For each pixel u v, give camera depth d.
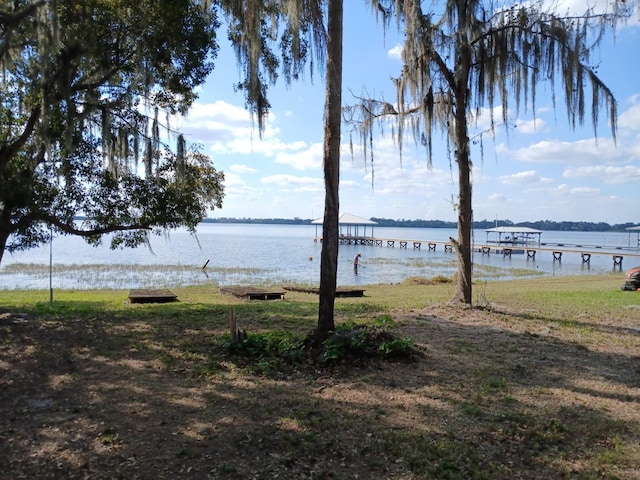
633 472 3.60
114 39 9.22
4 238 8.93
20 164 9.39
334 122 6.79
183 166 10.13
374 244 72.62
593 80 9.33
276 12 7.81
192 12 9.55
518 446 4.01
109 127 9.47
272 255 45.44
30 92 8.70
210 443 3.96
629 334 8.48
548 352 7.15
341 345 6.31
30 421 4.43
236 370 6.02
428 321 9.43
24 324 8.84
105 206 10.52
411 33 10.00
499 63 9.94
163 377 5.76
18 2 7.97
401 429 4.29
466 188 10.94
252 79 7.55
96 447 3.89
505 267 39.12
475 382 5.66
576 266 41.62
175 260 38.06
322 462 3.68
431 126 10.62
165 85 10.19
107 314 10.33
